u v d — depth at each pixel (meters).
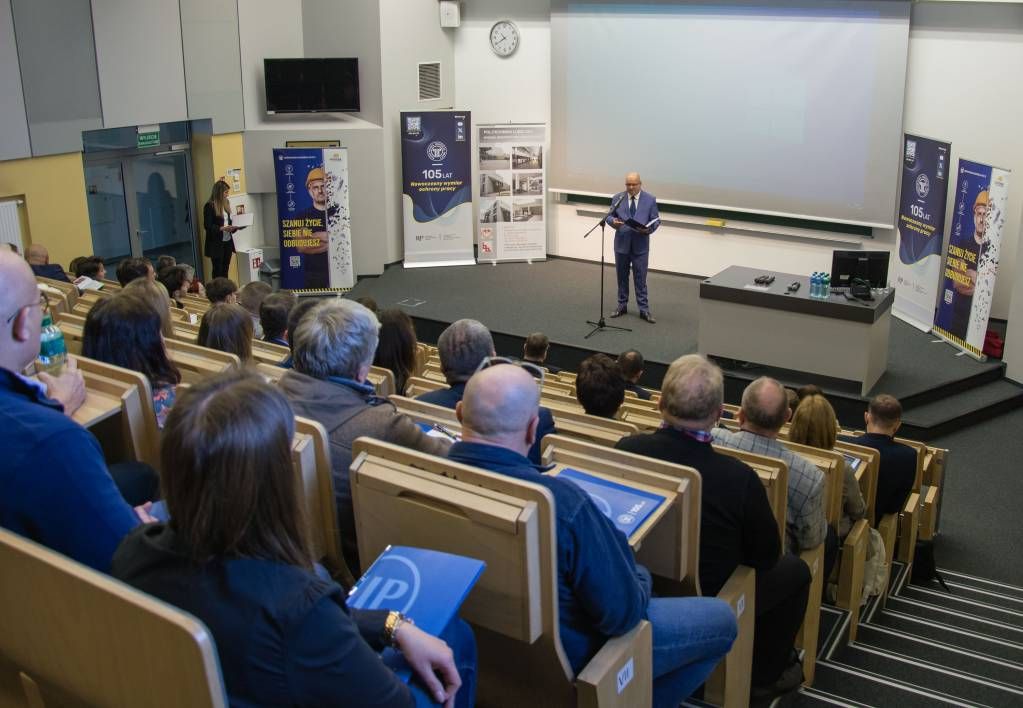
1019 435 8.23
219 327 3.74
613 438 3.42
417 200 12.37
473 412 1.97
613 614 1.93
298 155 11.40
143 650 1.21
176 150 11.20
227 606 1.26
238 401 1.27
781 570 3.13
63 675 1.34
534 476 1.93
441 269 12.52
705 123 11.28
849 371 8.21
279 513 1.30
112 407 2.23
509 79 12.60
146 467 2.20
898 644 4.39
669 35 11.25
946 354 9.23
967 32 9.41
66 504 1.54
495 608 1.84
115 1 9.85
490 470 1.93
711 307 8.75
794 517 3.40
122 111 10.12
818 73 10.36
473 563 1.69
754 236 11.35
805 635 3.61
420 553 1.72
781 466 3.18
